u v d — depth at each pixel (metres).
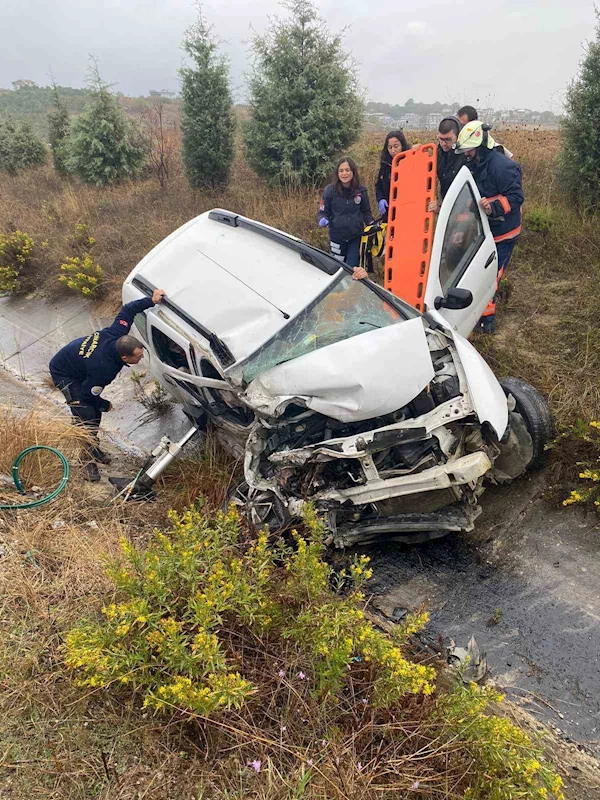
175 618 2.54
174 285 4.13
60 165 13.64
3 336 7.14
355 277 3.81
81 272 7.39
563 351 4.79
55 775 2.10
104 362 3.98
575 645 2.93
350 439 3.12
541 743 2.51
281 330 3.57
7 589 2.86
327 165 8.61
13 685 2.39
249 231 4.28
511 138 9.11
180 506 3.79
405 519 3.33
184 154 9.56
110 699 2.37
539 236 6.28
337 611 2.43
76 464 4.18
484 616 3.14
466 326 4.35
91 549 3.18
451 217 4.07
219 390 3.75
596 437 3.84
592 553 3.41
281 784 2.08
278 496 3.27
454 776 2.13
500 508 3.79
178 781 2.13
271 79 8.65
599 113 6.08
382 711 2.32
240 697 2.16
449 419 3.12
